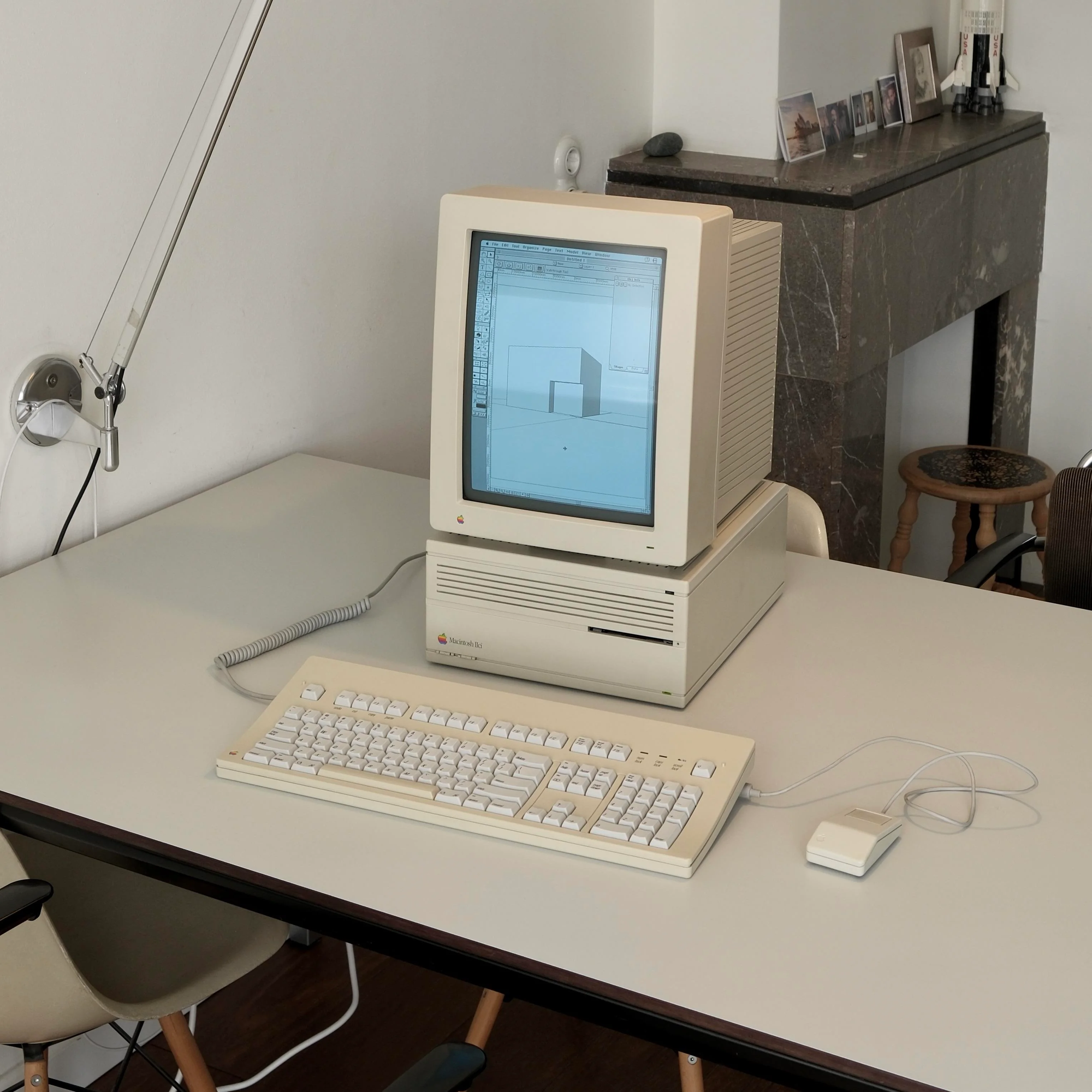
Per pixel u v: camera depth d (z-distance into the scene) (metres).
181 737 1.37
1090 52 3.30
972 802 1.24
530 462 1.44
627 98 2.95
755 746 1.32
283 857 1.18
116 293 1.84
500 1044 2.07
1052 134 3.42
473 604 1.48
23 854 1.55
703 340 1.33
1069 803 1.25
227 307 2.04
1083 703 1.43
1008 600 1.69
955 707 1.42
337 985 2.20
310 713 1.36
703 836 1.17
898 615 1.65
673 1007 0.99
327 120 2.14
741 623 1.56
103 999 1.36
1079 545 2.00
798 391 2.86
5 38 1.62
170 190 1.88
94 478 1.89
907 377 3.70
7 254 1.69
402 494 2.05
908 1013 0.98
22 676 1.49
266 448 2.18
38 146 1.69
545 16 2.61
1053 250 3.52
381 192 2.29
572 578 1.43
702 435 1.37
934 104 3.40
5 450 1.76
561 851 1.18
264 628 1.61
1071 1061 0.94
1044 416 3.69
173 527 1.91
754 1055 0.97
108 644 1.56
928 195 2.94
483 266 1.40
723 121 2.97
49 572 1.76
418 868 1.16
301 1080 2.00
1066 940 1.06
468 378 1.44
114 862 1.23
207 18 1.88
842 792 1.27
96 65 1.74
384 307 2.37
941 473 3.21
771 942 1.06
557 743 1.29
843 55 3.09
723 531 1.50
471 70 2.44
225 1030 2.10
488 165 2.54
